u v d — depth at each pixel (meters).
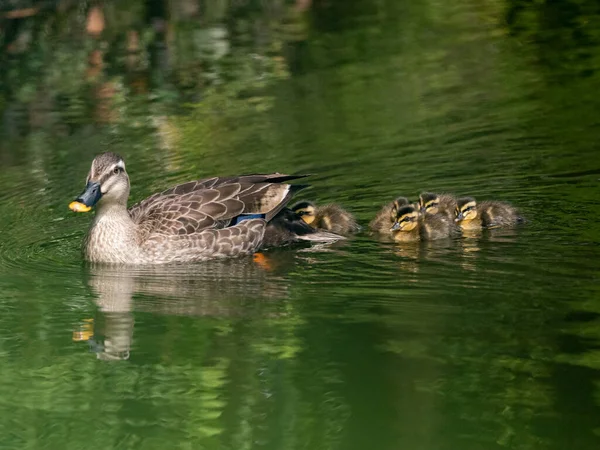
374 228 13.75
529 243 12.74
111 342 10.32
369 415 8.60
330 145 17.38
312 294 11.43
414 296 11.19
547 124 18.02
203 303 11.34
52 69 21.84
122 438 8.40
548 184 15.13
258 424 8.55
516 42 22.86
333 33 24.00
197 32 23.97
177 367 9.69
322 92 20.25
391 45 23.11
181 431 8.57
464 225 13.42
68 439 8.44
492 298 10.99
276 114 19.11
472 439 8.19
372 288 11.52
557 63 21.42
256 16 25.25
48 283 12.17
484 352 9.66
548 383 9.02
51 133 18.42
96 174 12.56
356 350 9.85
